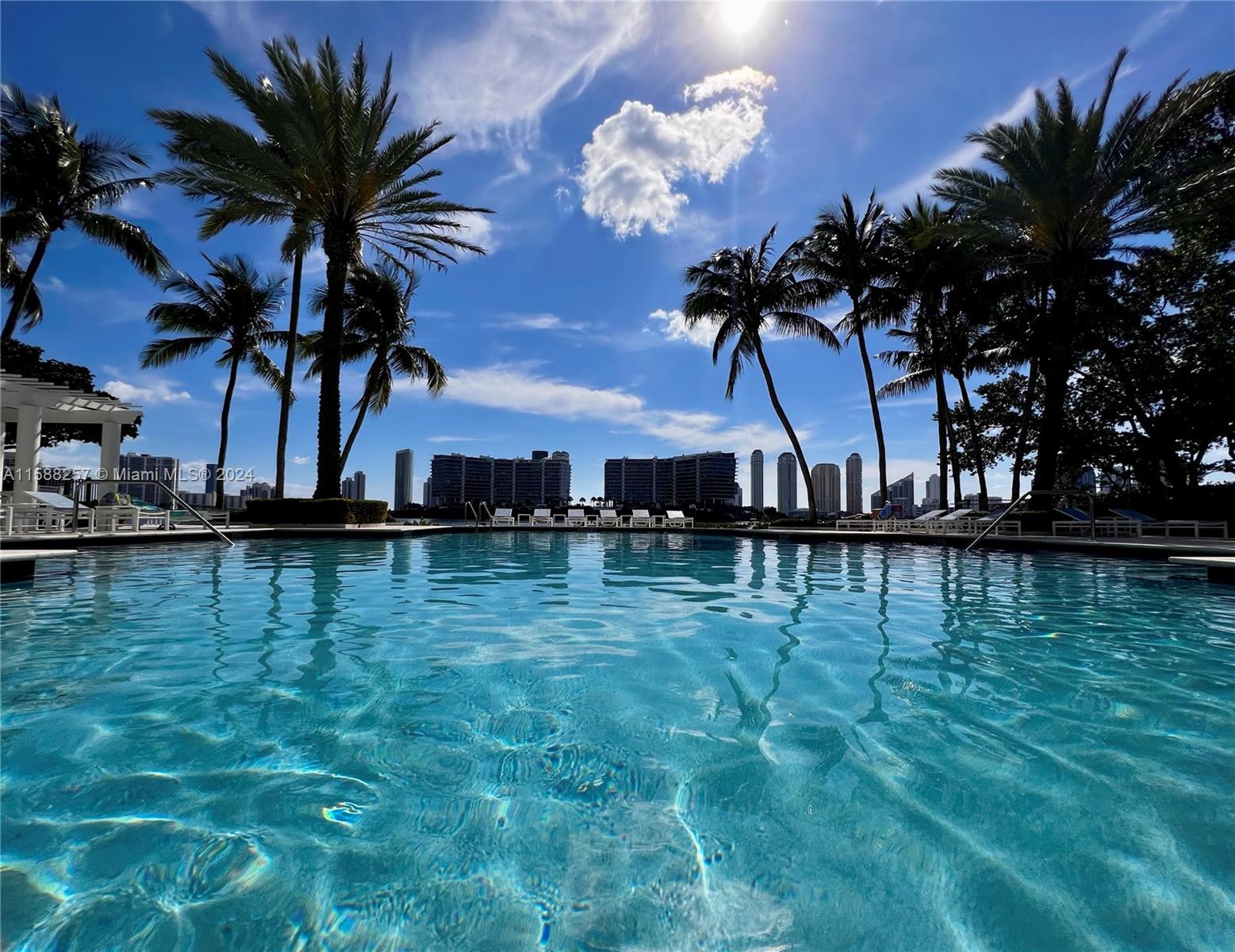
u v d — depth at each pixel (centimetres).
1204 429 1534
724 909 135
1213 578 677
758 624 439
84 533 994
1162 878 146
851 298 1989
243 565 777
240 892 139
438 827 166
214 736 225
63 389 1206
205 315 1936
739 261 2078
